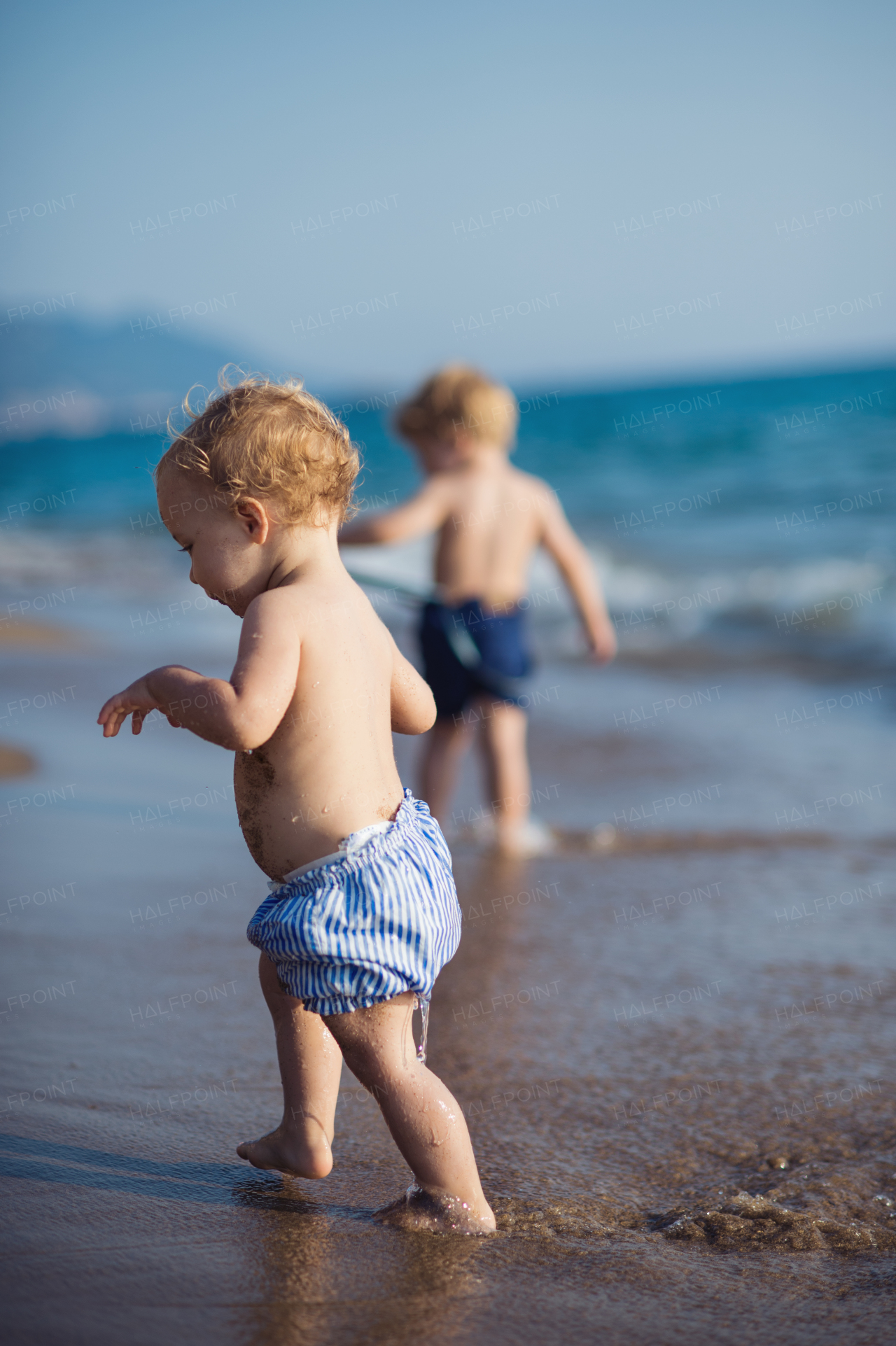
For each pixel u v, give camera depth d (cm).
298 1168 179
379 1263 157
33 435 7000
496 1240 167
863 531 1378
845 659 806
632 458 2386
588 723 644
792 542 1348
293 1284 149
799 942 322
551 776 534
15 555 1557
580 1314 146
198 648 829
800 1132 210
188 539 186
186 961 289
